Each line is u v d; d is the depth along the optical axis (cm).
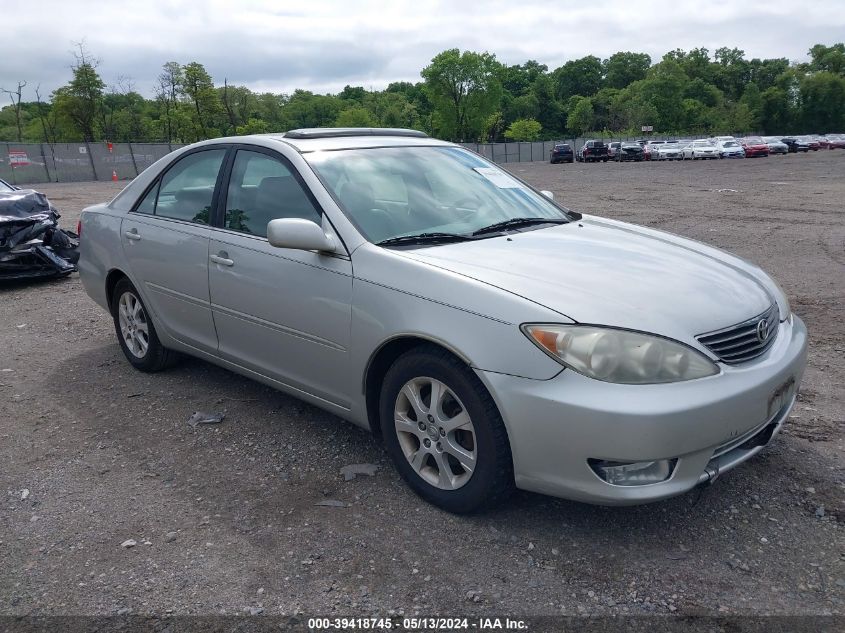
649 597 258
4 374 517
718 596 258
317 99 12838
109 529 310
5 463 375
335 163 381
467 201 393
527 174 3981
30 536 307
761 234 1148
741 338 293
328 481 346
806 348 334
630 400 259
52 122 6988
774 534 295
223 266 398
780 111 12394
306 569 279
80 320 677
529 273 303
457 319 290
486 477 291
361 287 326
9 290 845
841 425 396
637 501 268
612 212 1555
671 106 11719
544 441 272
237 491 339
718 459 287
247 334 395
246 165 407
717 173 3238
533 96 14225
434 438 312
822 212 1456
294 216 368
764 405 288
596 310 274
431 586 267
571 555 283
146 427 415
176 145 4397
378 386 341
